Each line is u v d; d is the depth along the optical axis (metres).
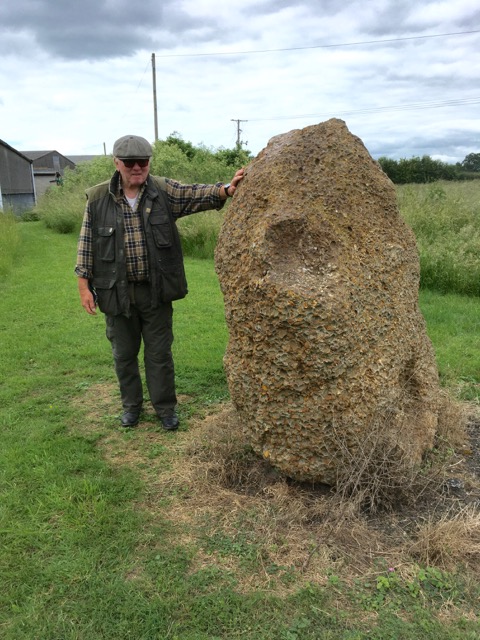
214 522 2.87
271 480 3.19
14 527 2.85
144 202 3.54
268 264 2.73
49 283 9.68
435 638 2.16
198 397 4.59
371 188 3.08
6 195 30.22
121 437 3.90
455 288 8.55
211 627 2.24
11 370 5.36
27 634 2.22
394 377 3.05
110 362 5.56
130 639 2.20
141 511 2.98
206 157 21.55
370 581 2.46
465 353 5.50
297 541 2.70
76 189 24.77
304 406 2.84
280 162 2.95
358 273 2.86
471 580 2.44
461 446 3.55
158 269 3.60
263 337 2.80
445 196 12.91
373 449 2.83
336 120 3.15
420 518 2.86
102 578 2.50
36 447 3.71
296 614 2.29
